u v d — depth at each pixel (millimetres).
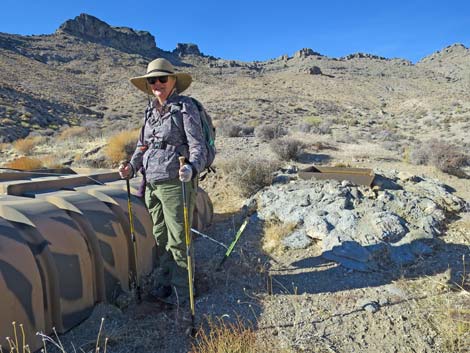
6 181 5266
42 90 73125
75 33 165500
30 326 3092
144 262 4684
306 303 4043
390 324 3617
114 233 4258
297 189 7398
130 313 3844
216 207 7895
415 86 134000
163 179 3670
